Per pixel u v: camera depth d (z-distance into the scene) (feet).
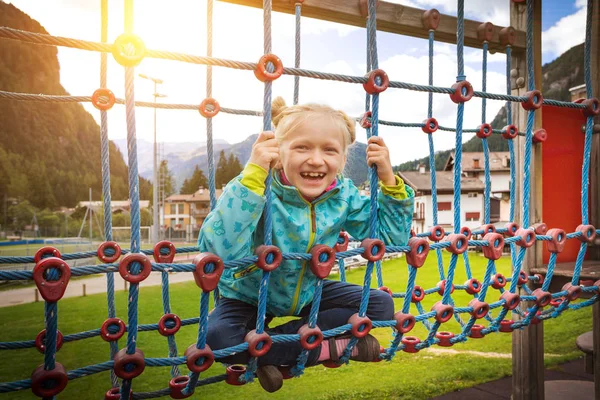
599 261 12.82
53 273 4.15
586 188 8.86
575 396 15.34
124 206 333.21
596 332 12.09
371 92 5.94
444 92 6.76
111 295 8.17
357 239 7.17
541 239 7.93
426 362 24.58
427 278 56.44
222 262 4.88
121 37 4.43
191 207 287.28
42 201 378.12
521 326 8.39
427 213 137.90
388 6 9.67
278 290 6.37
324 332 5.64
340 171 6.63
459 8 7.00
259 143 5.33
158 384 22.26
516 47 11.68
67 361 27.50
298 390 20.92
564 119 13.03
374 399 19.19
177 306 45.47
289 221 6.26
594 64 12.28
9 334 38.75
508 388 19.85
